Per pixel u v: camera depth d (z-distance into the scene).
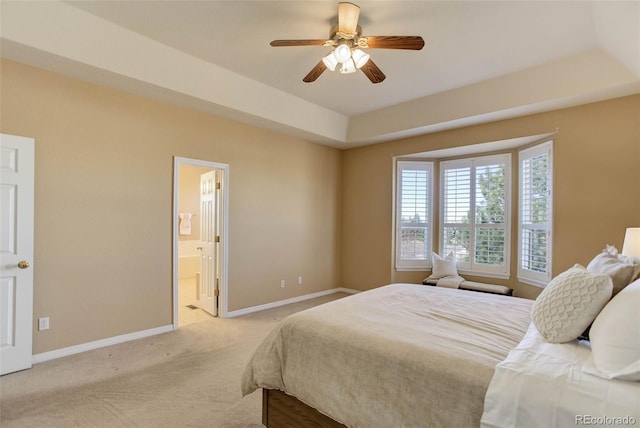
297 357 1.83
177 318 3.74
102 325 3.16
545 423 1.09
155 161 3.53
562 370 1.21
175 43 2.96
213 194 4.32
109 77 2.96
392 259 5.25
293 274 5.07
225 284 4.20
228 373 2.68
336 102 4.38
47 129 2.82
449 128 4.45
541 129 3.76
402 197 5.28
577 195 3.54
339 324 1.84
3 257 2.57
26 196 2.68
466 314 2.07
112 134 3.21
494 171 4.66
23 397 2.27
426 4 2.37
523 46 2.92
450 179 5.12
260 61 3.29
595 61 2.99
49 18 2.43
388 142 5.27
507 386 1.20
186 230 7.19
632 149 3.22
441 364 1.38
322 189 5.55
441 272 4.88
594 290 1.43
